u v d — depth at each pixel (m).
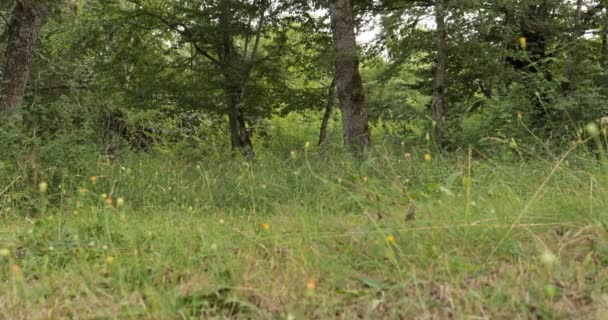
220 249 2.81
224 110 15.55
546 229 2.82
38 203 6.38
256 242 2.91
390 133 12.33
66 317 2.20
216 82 14.95
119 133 16.89
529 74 10.53
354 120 11.60
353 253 2.77
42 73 17.12
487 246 2.69
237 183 7.42
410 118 12.81
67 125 10.12
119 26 14.92
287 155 10.03
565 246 2.54
